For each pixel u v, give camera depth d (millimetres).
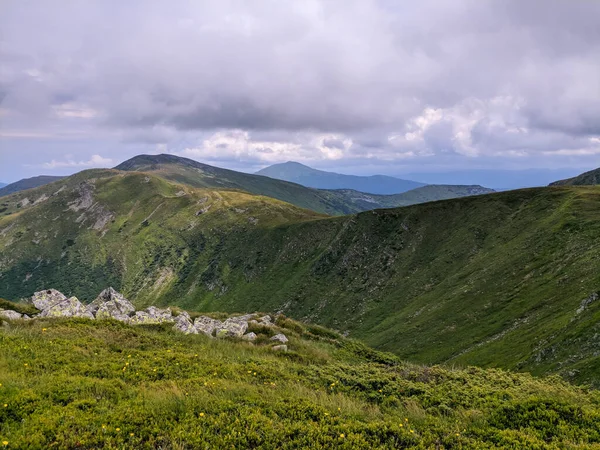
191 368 16062
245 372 16422
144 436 9641
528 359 42125
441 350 66250
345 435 10617
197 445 9320
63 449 8789
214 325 28766
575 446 10352
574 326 40969
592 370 28547
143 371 15141
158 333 23359
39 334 18594
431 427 11891
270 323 34094
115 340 19766
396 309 106625
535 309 60062
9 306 26203
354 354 29766
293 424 10812
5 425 9547
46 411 10289
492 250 101188
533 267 75625
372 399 15336
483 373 19688
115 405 11289
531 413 12578
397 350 75812
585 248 67812
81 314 25750
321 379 17156
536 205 110562
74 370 14273
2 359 14078
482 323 67500
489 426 12188
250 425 10492
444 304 85188
